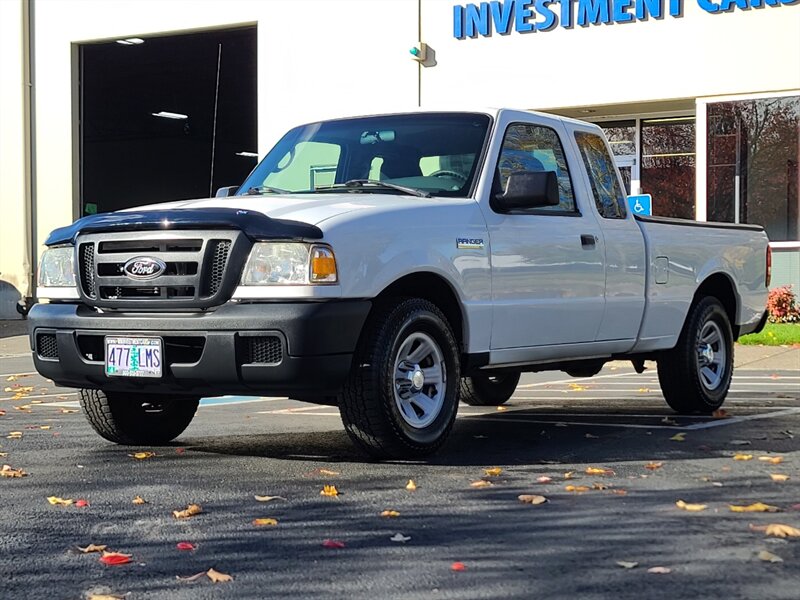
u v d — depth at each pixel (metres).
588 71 19.50
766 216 18.61
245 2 22.38
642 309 8.41
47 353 6.98
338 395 6.49
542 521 5.16
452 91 20.52
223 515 5.36
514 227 7.30
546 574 4.31
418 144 7.62
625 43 19.25
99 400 7.29
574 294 7.73
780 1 18.20
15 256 24.81
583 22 19.48
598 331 8.00
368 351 6.43
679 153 20.36
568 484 6.04
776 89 18.33
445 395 6.86
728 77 18.62
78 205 24.70
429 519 5.23
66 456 7.14
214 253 6.33
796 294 18.48
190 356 6.39
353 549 4.70
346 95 21.39
